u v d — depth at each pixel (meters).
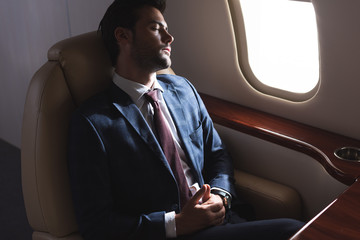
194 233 1.36
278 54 1.69
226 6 1.70
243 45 1.75
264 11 1.66
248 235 1.32
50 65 1.35
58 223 1.35
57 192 1.33
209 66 1.88
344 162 1.45
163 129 1.43
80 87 1.39
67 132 1.34
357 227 1.10
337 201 1.20
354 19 1.38
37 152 1.30
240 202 1.53
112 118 1.36
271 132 1.62
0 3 2.36
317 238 1.06
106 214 1.30
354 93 1.51
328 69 1.52
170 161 1.42
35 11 2.20
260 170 1.70
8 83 2.58
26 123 1.33
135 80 1.44
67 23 2.08
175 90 1.56
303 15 1.57
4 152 2.76
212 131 1.63
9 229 2.13
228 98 1.88
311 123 1.67
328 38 1.47
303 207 1.63
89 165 1.30
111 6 1.42
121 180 1.36
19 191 2.41
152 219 1.33
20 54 2.40
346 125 1.58
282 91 1.72
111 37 1.43
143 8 1.40
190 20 1.84
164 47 1.42
